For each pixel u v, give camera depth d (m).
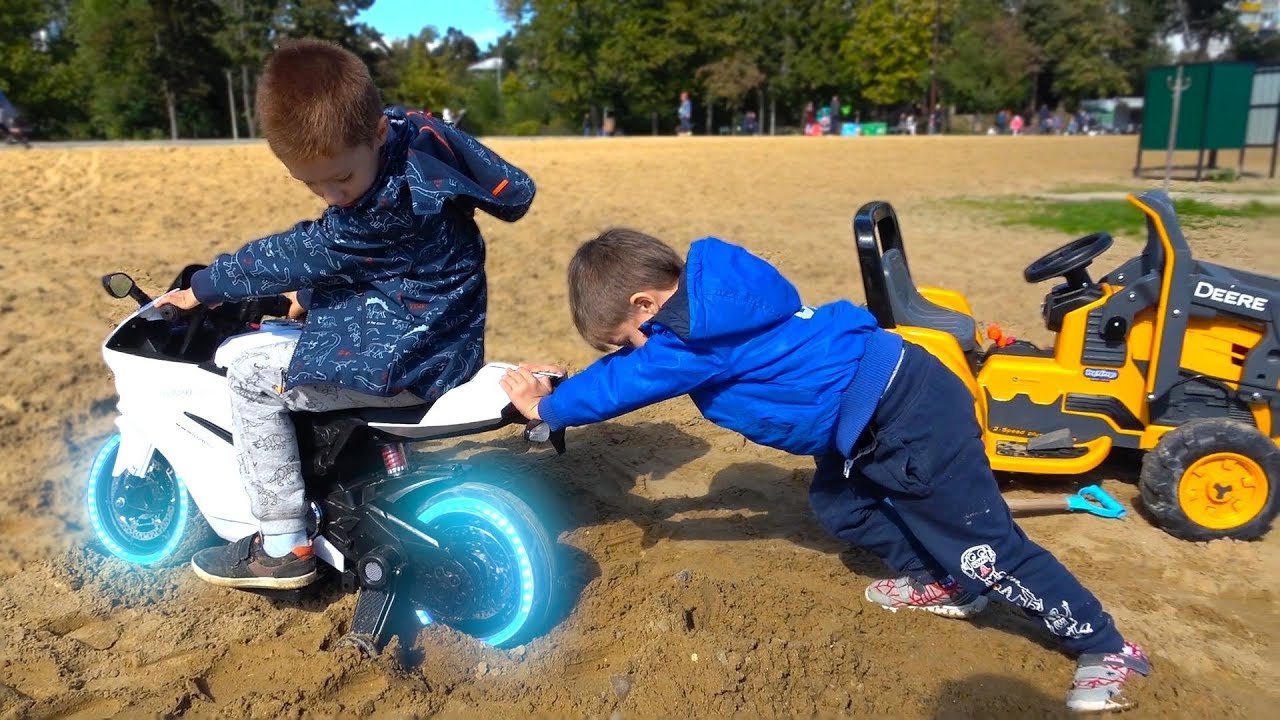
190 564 3.69
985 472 2.88
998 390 4.18
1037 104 71.75
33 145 23.59
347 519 3.10
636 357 2.79
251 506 3.07
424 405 2.95
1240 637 3.20
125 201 12.03
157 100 48.62
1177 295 3.79
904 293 4.16
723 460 4.73
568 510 4.17
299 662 3.06
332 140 2.51
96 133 48.59
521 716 2.84
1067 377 4.08
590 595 3.43
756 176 16.73
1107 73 67.81
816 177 16.75
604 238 2.93
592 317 2.91
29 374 5.70
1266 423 3.87
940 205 12.95
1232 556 3.70
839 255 9.01
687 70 56.28
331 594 3.49
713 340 2.74
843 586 3.54
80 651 3.16
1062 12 67.62
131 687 2.95
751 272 2.78
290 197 12.40
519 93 66.94
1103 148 28.25
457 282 2.88
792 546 3.87
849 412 2.83
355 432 3.04
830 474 3.23
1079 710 2.82
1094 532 3.93
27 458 4.68
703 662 3.02
